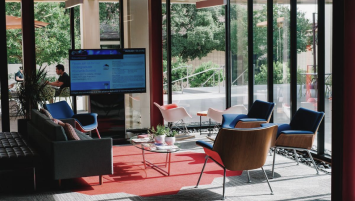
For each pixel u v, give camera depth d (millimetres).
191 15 10344
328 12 7082
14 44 9172
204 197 5629
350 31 4840
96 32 9836
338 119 4977
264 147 5594
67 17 9617
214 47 10492
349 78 4883
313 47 7527
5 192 5859
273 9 8734
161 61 10000
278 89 8688
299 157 7707
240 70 9992
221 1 9250
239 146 5438
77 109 9758
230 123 8312
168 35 10195
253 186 6090
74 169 5902
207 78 10539
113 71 9242
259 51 9227
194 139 9562
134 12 9992
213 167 7168
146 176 6672
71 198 5609
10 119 9148
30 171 6934
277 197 5586
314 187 5996
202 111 9938
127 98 10023
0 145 6828
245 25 9641
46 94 9195
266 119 8031
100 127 9320
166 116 9133
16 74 9203
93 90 9188
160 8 9914
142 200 5523
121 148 8766
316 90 7492
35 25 9398
